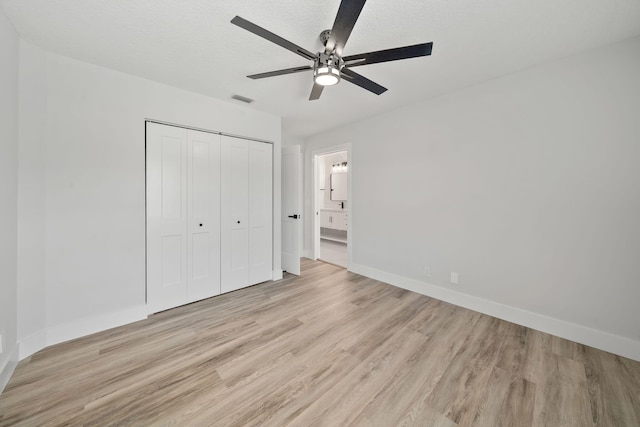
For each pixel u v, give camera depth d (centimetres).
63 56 194
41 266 186
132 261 230
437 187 280
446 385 153
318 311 253
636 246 176
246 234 316
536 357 179
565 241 203
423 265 297
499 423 127
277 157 341
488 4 142
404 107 306
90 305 210
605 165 185
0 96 147
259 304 269
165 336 206
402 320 234
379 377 160
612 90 181
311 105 301
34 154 181
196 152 270
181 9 147
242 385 153
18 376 158
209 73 224
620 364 171
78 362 173
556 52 191
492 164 239
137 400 141
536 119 213
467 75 227
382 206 339
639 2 140
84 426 124
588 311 194
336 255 505
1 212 149
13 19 155
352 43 178
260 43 181
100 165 212
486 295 248
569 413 133
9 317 159
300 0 139
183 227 263
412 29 164
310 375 162
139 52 192
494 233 240
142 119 232
